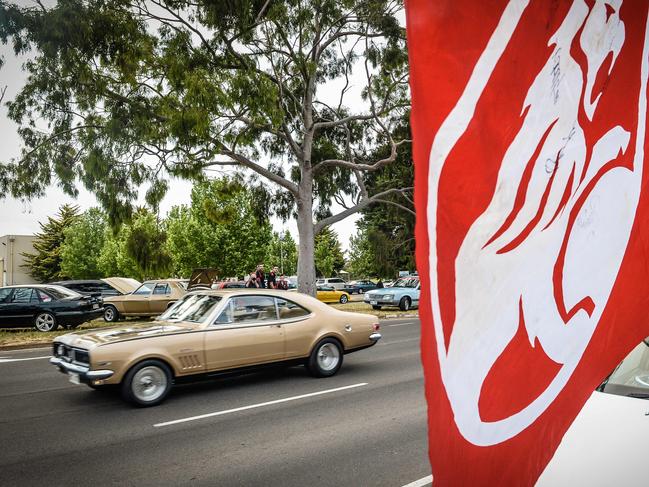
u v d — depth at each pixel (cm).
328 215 2256
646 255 184
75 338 736
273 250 6469
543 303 152
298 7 1777
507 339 142
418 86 123
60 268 6850
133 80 1616
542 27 148
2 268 6712
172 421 618
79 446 528
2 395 779
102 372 663
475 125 133
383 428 578
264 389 785
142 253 1906
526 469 145
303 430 573
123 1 1534
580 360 163
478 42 133
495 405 139
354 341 893
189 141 1538
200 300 823
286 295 852
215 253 4119
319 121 2181
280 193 2145
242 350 769
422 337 122
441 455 125
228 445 524
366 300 2444
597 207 168
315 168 1942
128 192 1659
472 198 132
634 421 256
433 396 124
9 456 500
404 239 3005
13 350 1335
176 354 712
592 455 235
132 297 1998
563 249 158
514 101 140
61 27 1384
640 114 180
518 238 144
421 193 122
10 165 1591
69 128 1620
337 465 462
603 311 171
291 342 823
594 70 164
